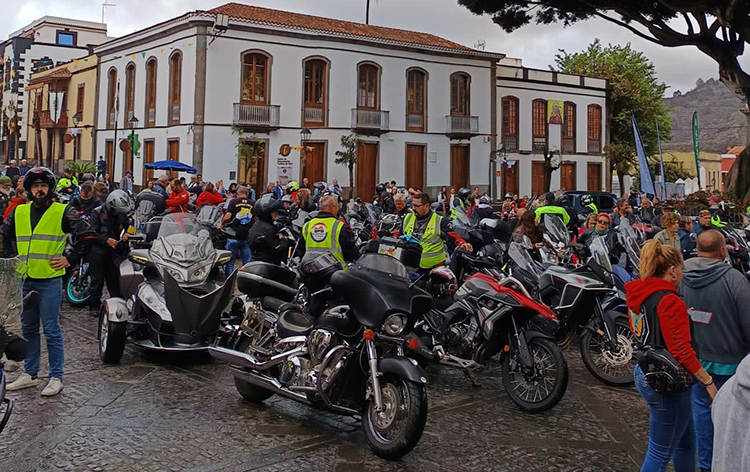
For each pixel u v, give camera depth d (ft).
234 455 16.60
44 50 183.01
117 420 18.84
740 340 15.16
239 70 103.14
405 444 15.99
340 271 17.22
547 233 30.27
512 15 86.17
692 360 13.17
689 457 14.28
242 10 110.11
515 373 21.16
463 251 27.25
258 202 32.50
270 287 21.48
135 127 115.55
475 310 21.54
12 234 21.21
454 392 22.74
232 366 20.22
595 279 23.31
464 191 55.16
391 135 116.78
